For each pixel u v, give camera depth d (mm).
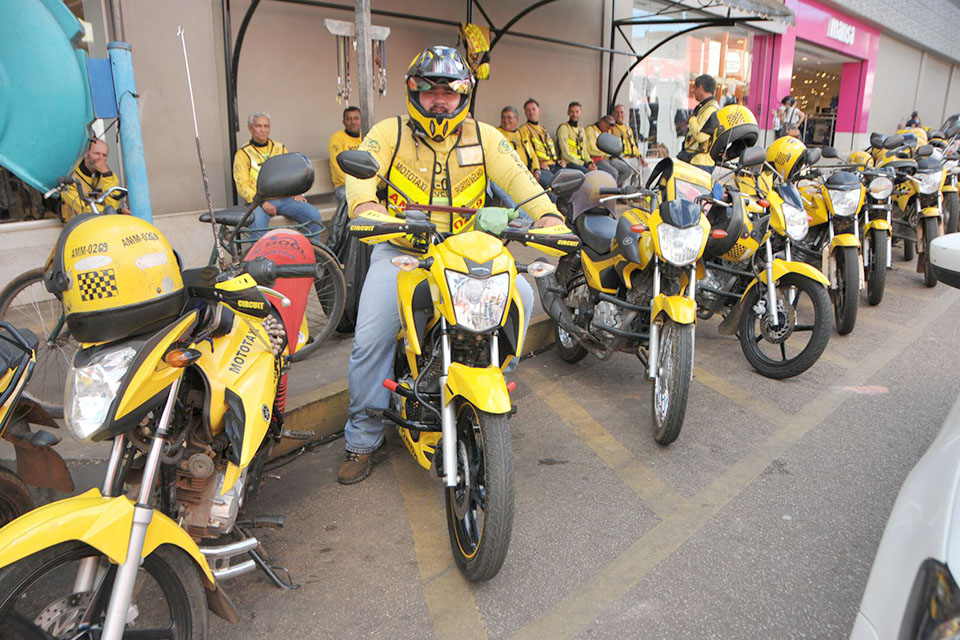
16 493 2473
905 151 9023
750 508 3205
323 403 3857
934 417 4164
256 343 2434
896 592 1518
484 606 2580
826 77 22453
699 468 3590
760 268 4805
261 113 6387
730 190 4473
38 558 1675
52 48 3215
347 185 3096
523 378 4887
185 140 6676
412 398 2994
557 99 11383
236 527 2537
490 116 10258
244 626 2461
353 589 2670
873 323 6156
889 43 23188
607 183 4574
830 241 5746
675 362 3553
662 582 2699
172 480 2264
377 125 3227
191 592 1997
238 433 2207
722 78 15617
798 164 5531
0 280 5562
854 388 4629
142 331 1919
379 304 3176
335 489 3391
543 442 3904
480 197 3307
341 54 6961
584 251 4445
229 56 6762
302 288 3119
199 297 2096
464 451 2691
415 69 2977
